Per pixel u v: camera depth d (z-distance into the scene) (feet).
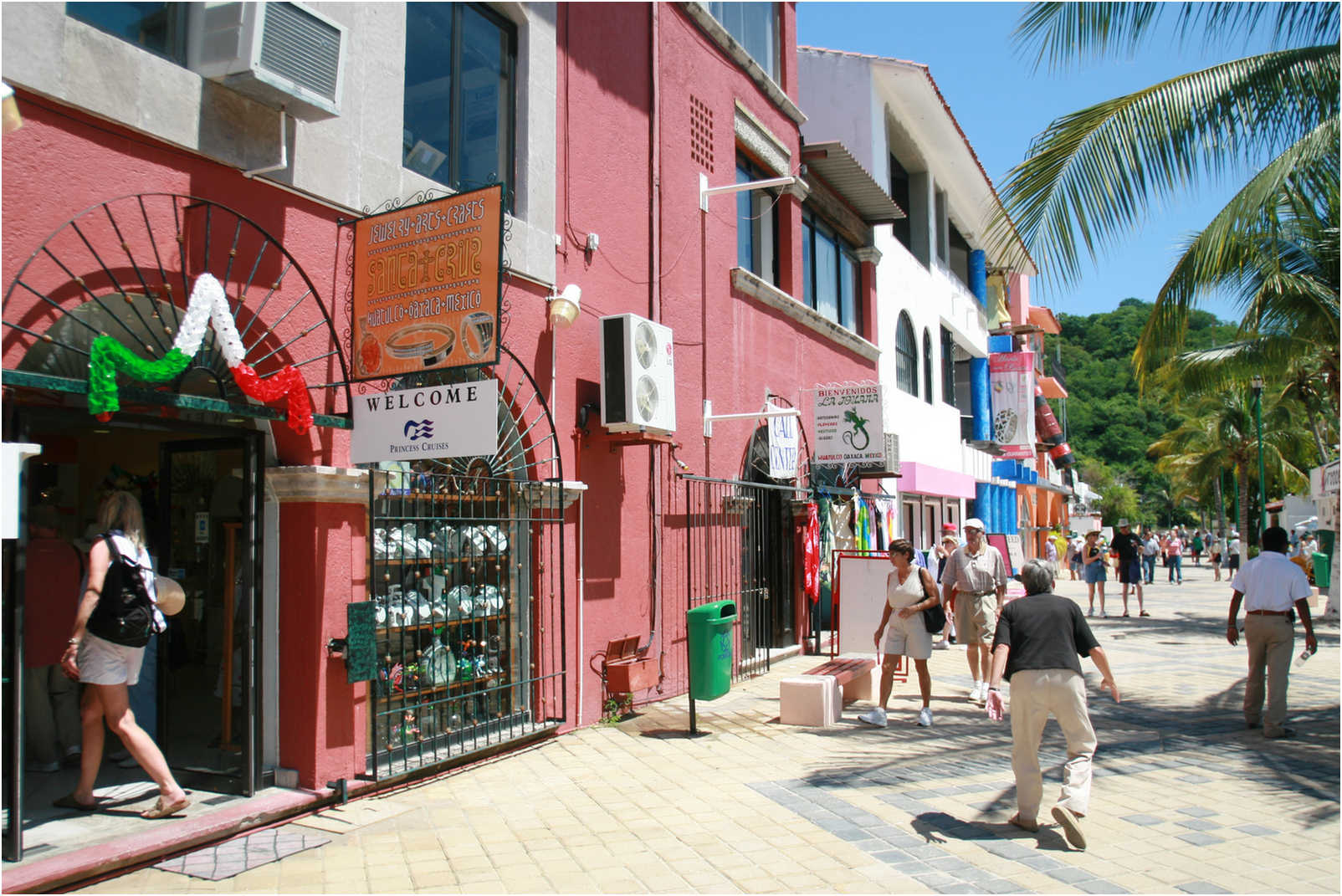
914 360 62.90
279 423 18.75
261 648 18.06
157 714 19.10
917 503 63.57
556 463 25.53
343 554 18.93
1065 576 119.03
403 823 17.54
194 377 18.83
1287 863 15.81
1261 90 25.85
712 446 34.63
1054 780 21.13
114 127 15.48
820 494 41.65
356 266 19.67
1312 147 24.98
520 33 25.88
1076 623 17.85
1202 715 28.50
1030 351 85.61
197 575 19.04
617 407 26.17
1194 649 44.11
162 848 15.30
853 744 24.44
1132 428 259.80
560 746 23.84
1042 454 126.82
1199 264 26.73
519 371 24.29
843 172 46.11
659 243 31.42
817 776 21.24
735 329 37.06
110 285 15.49
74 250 14.92
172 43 17.03
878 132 56.24
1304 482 123.54
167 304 16.83
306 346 18.83
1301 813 18.61
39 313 14.53
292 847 16.05
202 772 18.16
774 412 33.24
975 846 16.63
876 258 53.06
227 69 16.53
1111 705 30.12
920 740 24.90
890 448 41.19
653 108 31.50
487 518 22.58
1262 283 35.94
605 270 28.40
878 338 53.88
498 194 18.19
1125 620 59.11
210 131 16.89
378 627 20.26
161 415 16.85
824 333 46.52
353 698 19.07
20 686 14.29
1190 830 17.60
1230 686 33.50
